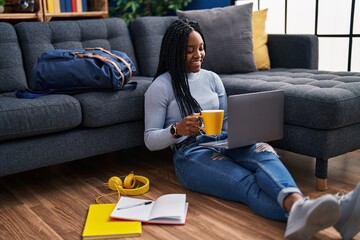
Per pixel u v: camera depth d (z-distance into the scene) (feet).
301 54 9.34
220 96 6.82
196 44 6.31
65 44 8.63
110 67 7.00
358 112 6.30
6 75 7.84
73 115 6.61
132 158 8.33
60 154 6.68
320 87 6.80
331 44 10.50
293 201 4.66
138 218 5.41
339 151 6.37
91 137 6.98
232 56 8.87
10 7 11.50
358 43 9.90
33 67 7.92
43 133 6.44
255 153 5.60
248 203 5.49
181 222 5.32
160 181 6.95
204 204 5.90
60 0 11.79
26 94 6.91
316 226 4.34
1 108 6.03
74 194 6.55
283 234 4.97
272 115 5.97
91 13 12.33
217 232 5.11
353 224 4.66
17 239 5.16
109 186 6.66
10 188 6.95
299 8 10.99
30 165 6.42
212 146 5.88
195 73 6.59
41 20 11.46
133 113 7.28
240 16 9.00
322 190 6.35
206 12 9.14
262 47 9.64
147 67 9.43
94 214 5.64
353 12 9.87
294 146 6.64
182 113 6.40
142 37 9.55
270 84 7.19
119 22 9.52
